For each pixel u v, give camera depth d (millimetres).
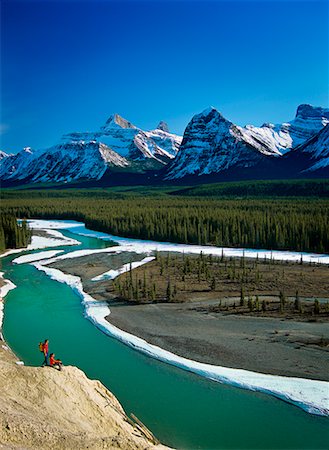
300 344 44969
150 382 39156
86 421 30547
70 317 58438
